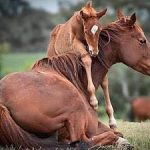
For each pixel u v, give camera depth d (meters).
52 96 12.61
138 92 46.06
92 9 13.98
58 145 12.61
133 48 14.24
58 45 14.44
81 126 12.79
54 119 12.59
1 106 12.35
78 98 12.84
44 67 13.52
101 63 14.30
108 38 14.30
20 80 12.68
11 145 12.55
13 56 72.25
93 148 12.74
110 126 14.44
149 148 13.95
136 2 55.69
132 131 16.39
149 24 60.16
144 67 14.34
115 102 43.00
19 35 84.75
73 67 13.63
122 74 44.59
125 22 14.31
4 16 88.50
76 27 14.12
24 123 12.47
